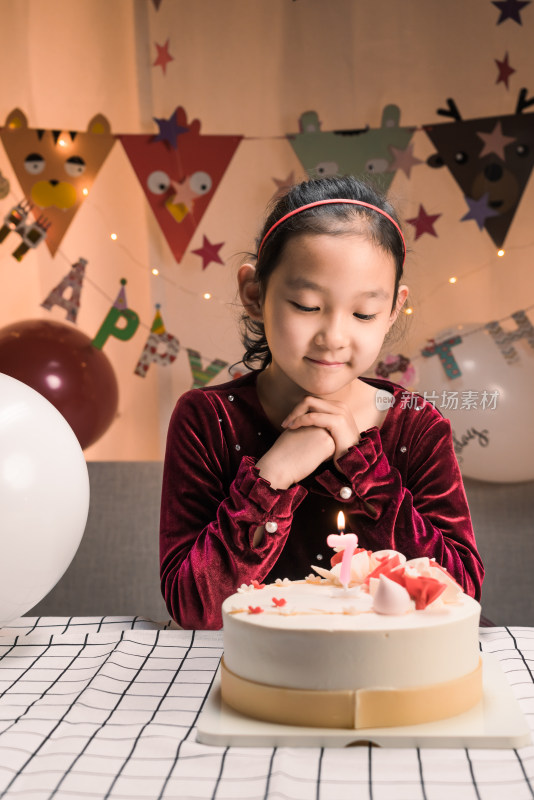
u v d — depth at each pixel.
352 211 0.88
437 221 2.34
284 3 2.38
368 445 0.97
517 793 0.51
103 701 0.68
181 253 2.43
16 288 2.43
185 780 0.54
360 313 0.87
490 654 0.79
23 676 0.75
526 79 2.31
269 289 0.91
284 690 0.60
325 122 2.40
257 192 2.41
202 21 2.41
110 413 2.08
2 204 2.42
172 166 2.41
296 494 0.95
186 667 0.76
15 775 0.54
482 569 1.06
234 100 2.42
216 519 1.05
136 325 2.44
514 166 2.30
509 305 2.32
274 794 0.50
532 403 1.79
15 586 0.77
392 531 0.98
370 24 2.36
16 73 2.42
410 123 2.37
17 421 0.76
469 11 2.32
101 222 2.43
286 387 1.07
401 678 0.60
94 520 1.88
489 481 1.82
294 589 0.72
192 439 1.09
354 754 0.57
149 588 1.85
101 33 2.42
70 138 2.41
